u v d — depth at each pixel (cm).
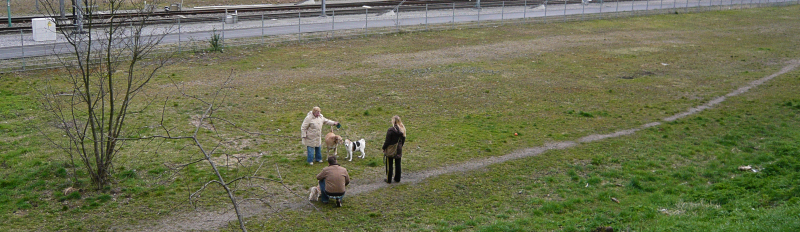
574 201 1229
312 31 3612
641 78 2709
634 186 1332
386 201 1227
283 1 5656
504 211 1183
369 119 1920
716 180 1384
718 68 2991
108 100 2031
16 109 1892
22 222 1069
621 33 4153
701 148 1647
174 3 4638
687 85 2573
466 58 3127
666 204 1199
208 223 1096
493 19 4434
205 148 1539
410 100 2205
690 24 4678
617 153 1606
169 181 1289
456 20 4309
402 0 5231
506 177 1396
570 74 2772
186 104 2016
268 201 1202
